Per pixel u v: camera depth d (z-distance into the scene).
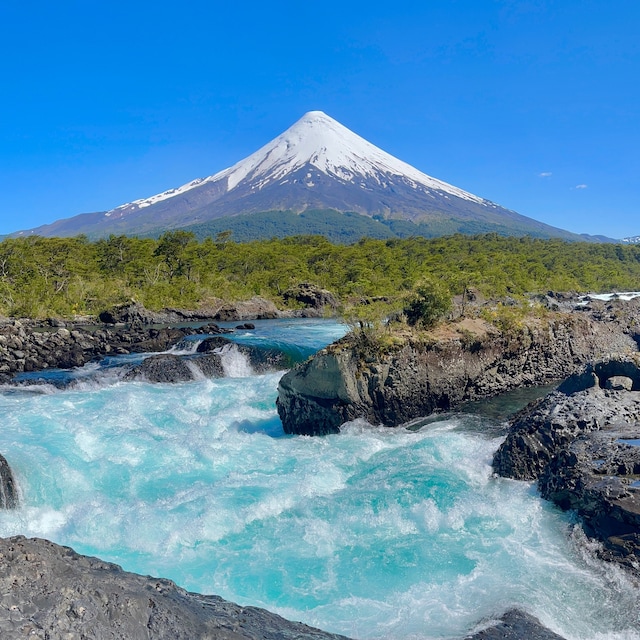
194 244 121.25
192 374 36.72
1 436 22.08
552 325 32.09
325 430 24.28
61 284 85.69
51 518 16.58
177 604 9.43
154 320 74.50
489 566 12.91
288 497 16.86
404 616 11.28
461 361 27.25
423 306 28.16
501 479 17.80
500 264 121.62
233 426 25.98
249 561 13.74
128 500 17.17
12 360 40.09
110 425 24.36
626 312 51.41
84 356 43.59
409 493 16.78
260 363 40.38
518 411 24.44
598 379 20.34
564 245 188.50
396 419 24.81
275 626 9.93
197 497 16.80
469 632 10.57
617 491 13.55
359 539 14.54
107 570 10.39
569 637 10.56
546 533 14.25
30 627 7.59
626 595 11.52
